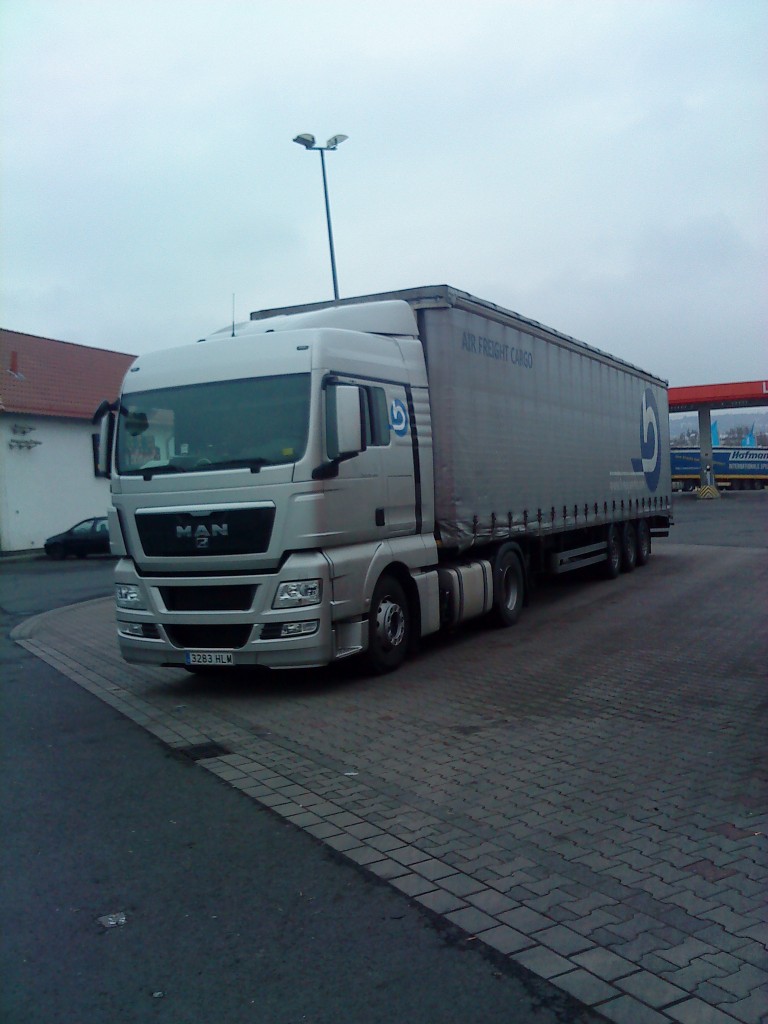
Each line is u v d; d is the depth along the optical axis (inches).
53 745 291.0
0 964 153.9
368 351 366.9
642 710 313.7
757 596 585.3
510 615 493.4
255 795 237.3
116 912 172.4
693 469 2605.8
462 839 203.6
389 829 211.0
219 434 336.2
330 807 226.7
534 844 199.6
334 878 185.2
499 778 245.4
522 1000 139.5
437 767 256.4
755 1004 136.3
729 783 237.0
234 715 323.0
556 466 554.6
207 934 163.0
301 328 356.5
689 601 572.1
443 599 421.7
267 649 327.9
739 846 195.6
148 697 357.7
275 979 147.5
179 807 229.6
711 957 149.9
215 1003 140.9
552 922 163.6
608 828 207.8
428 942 158.1
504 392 475.2
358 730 297.0
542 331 532.1
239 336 350.0
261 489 324.8
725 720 298.2
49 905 175.8
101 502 1428.4
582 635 462.9
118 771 261.3
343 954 154.8
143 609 347.9
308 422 327.0
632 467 731.4
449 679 369.4
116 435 358.6
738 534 1152.8
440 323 413.1
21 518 1301.7
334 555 335.0
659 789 233.5
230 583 330.3
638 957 150.6
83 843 207.2
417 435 394.3
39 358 1435.8
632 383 732.7
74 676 404.2
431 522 403.9
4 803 235.5
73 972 150.9
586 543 649.6
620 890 175.6
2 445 1279.5
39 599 737.0
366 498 353.4
